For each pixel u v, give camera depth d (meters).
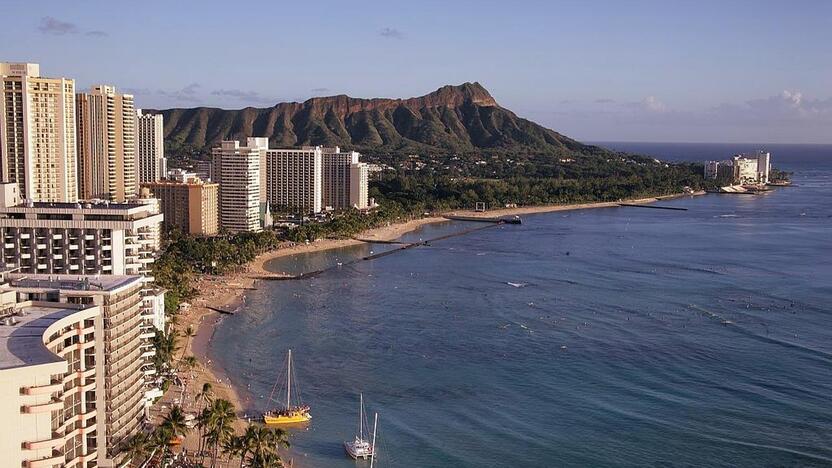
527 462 189.12
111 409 171.38
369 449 192.50
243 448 177.12
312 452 194.62
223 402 190.62
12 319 152.88
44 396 126.50
